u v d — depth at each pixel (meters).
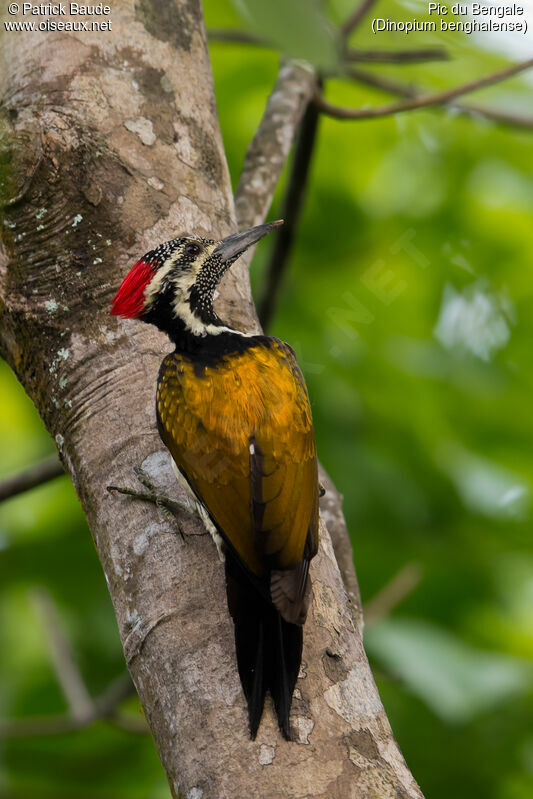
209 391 6.61
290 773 5.53
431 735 11.98
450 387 13.66
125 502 6.87
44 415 7.70
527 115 13.37
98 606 13.18
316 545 6.36
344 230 14.40
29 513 13.10
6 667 13.30
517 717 11.64
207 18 13.12
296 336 13.88
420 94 12.81
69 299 7.62
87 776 12.85
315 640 6.16
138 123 8.16
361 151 14.25
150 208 7.92
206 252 7.80
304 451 6.48
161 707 6.05
